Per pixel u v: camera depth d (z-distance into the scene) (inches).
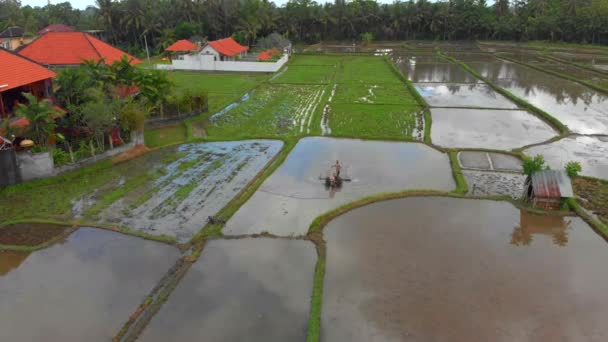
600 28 3304.6
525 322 531.8
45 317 542.6
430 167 1031.0
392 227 753.6
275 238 720.3
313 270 637.9
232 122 1411.2
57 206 827.4
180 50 2775.6
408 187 918.4
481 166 1037.2
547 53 3105.3
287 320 537.3
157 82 1334.9
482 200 854.5
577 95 1793.8
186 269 635.5
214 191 898.7
